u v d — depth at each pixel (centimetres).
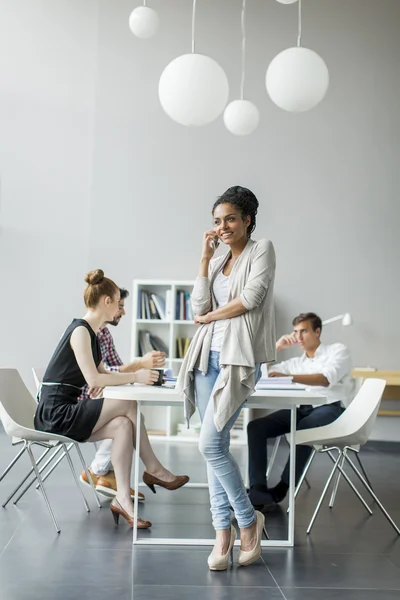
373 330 708
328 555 302
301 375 430
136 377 342
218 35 725
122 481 341
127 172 721
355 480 487
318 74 311
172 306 682
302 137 720
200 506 391
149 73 726
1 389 365
